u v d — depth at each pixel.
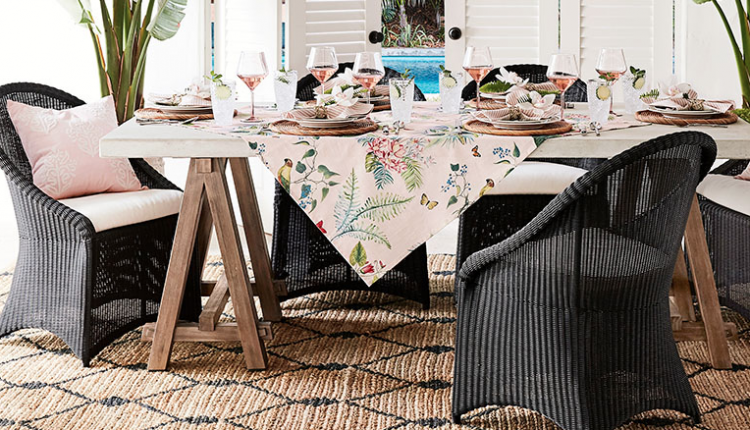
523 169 3.17
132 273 2.94
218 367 2.79
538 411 2.24
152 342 2.88
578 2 4.44
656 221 2.11
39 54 5.01
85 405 2.52
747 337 3.01
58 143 3.00
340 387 2.63
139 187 3.15
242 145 2.54
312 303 3.46
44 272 2.85
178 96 3.05
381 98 3.27
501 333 2.29
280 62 4.31
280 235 3.34
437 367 2.78
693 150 2.11
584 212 2.05
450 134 2.57
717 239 3.04
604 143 2.50
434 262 4.05
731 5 4.35
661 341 2.27
